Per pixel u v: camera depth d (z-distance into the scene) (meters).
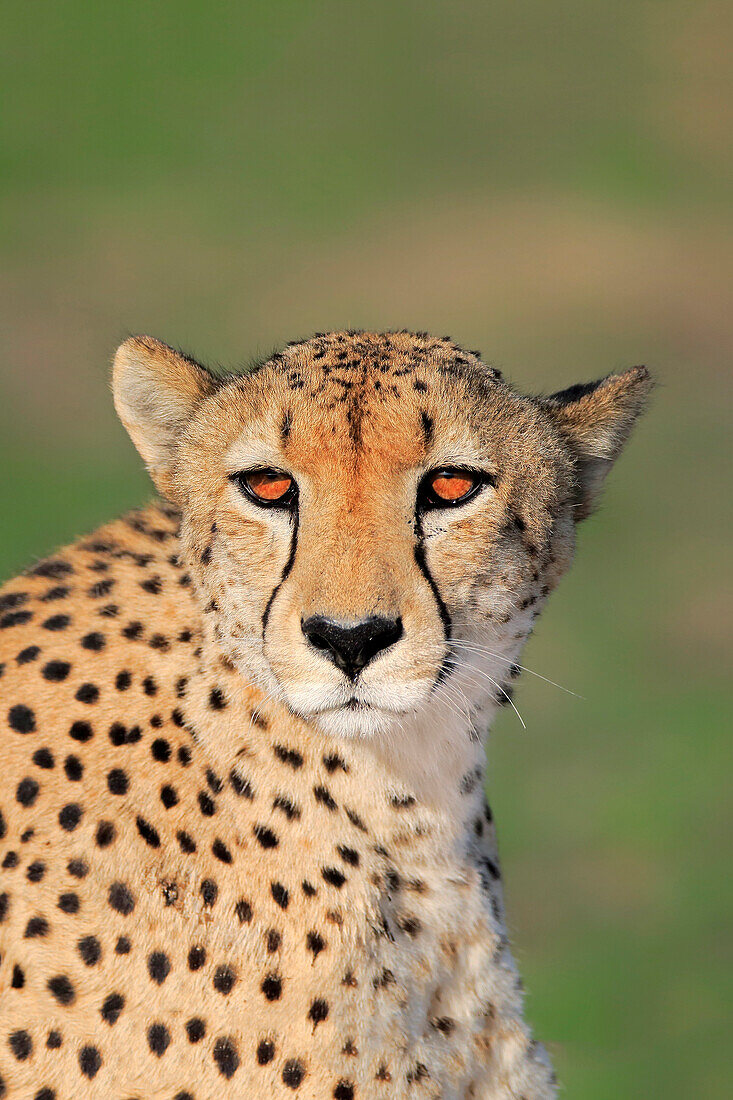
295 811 6.27
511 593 6.50
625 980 13.31
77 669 6.33
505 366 25.47
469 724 6.49
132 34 39.31
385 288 28.28
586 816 15.36
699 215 31.72
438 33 40.75
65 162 33.66
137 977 6.07
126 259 29.34
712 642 18.50
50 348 25.67
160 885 6.13
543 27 41.47
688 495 22.08
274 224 31.17
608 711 17.09
